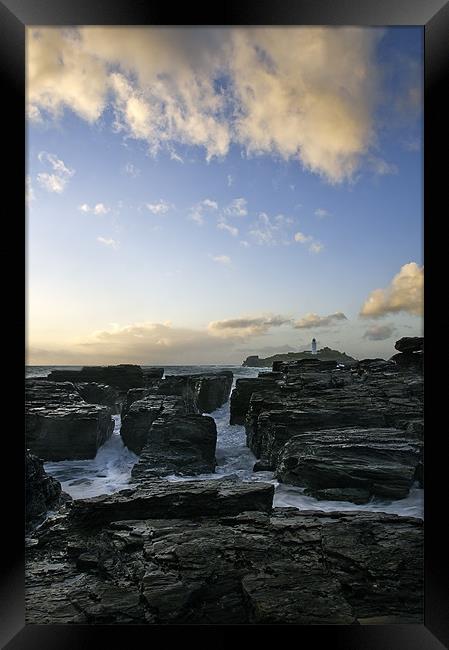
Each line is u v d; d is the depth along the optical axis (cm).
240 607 366
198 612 358
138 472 1070
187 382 2027
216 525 560
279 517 596
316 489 833
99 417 1248
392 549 476
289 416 1121
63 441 1209
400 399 1191
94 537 542
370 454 873
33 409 1249
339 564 443
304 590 381
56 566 471
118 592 397
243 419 1673
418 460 862
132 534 525
